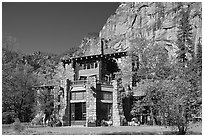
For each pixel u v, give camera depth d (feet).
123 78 184.03
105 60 189.16
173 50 341.41
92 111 153.07
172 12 412.16
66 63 205.77
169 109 86.79
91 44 415.64
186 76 114.01
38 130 115.24
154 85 111.34
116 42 452.35
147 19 457.68
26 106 157.28
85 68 191.62
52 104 176.76
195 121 90.02
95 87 155.22
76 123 158.40
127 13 505.25
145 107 165.48
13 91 138.51
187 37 285.84
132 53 189.06
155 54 168.86
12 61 144.56
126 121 159.22
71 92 164.25
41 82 203.72
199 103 88.84
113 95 163.43
